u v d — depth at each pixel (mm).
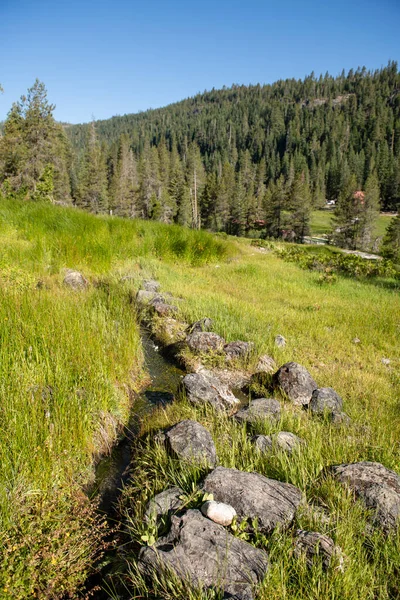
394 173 90812
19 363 3688
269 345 5926
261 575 2021
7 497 2428
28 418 3000
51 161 35094
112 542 2561
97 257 9828
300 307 8500
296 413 4184
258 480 2658
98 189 62969
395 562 2207
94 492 3055
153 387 4941
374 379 5137
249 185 92125
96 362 4211
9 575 2088
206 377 4723
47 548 2283
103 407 3814
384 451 3320
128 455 3590
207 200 69688
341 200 66750
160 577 2045
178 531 2250
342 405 4328
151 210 61938
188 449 3105
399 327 7258
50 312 4777
